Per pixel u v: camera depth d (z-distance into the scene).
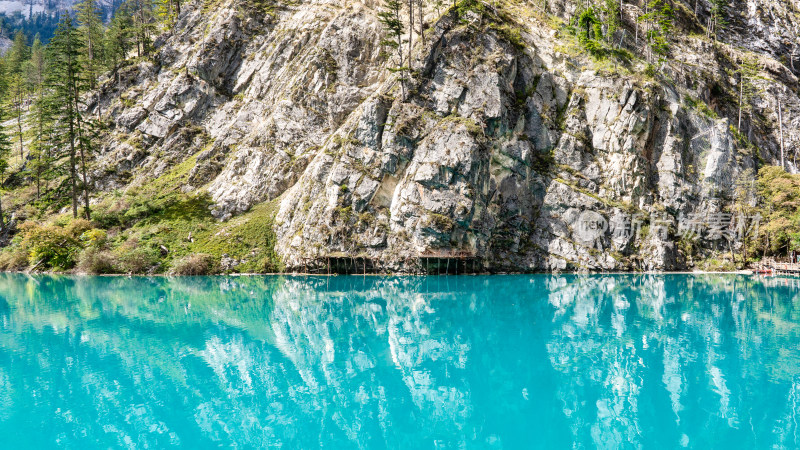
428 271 56.97
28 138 90.06
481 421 16.47
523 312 35.88
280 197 65.75
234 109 76.75
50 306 38.00
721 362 22.73
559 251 59.97
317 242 57.69
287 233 60.41
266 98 75.69
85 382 20.36
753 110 82.75
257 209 64.94
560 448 14.37
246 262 58.94
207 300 40.94
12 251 64.38
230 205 65.00
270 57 78.31
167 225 62.69
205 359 23.80
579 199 61.12
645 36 79.12
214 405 17.98
